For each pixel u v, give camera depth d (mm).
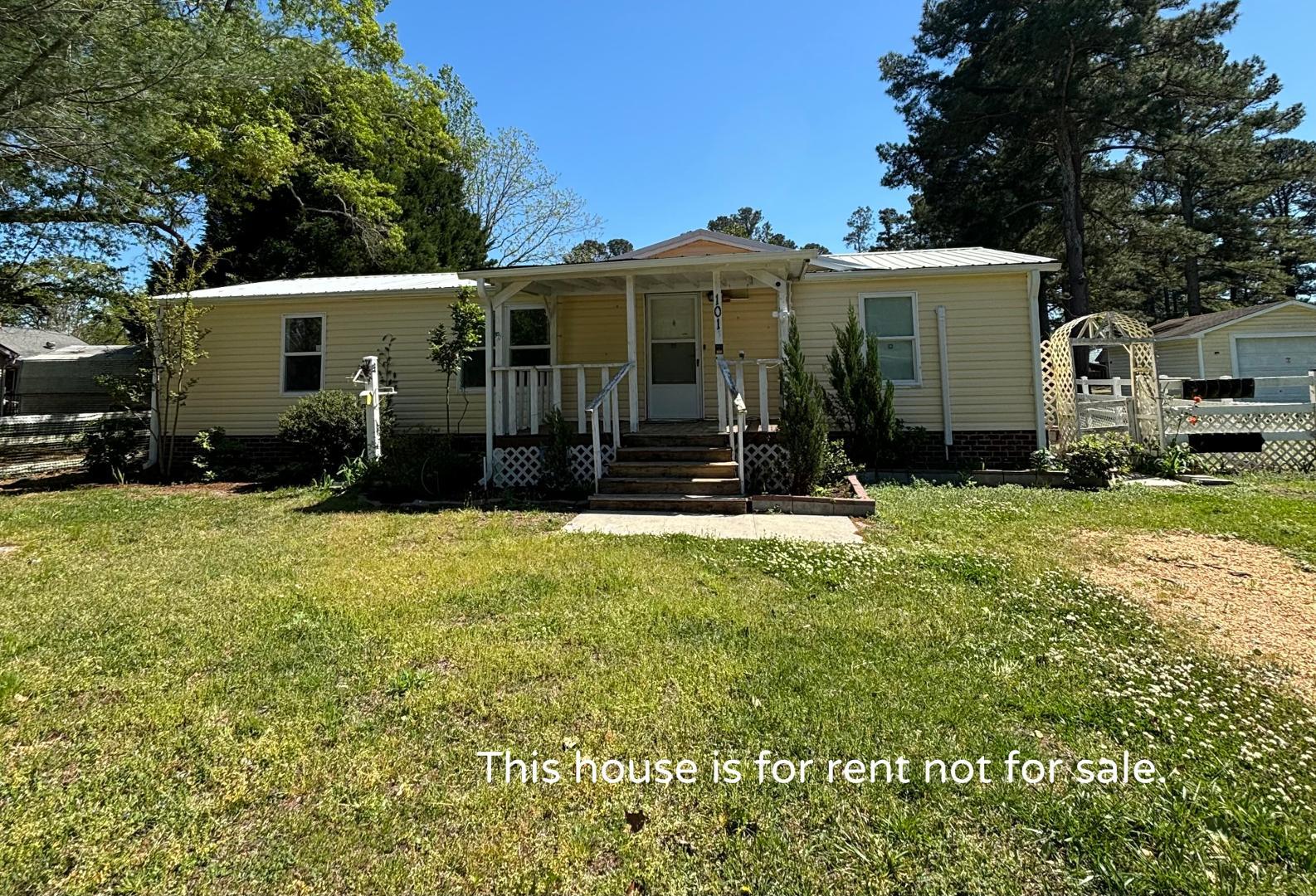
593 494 7332
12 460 10289
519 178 27609
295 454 10312
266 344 10797
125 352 15648
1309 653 3082
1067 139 19641
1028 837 1859
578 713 2523
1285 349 18859
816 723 2424
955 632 3316
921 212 24984
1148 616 3572
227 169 13805
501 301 8414
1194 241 21281
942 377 9453
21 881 1700
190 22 9234
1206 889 1665
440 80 23953
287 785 2104
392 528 5953
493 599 3854
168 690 2719
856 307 9750
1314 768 2168
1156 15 18438
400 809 1992
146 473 10297
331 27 15828
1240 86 18812
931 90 21047
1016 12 18938
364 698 2666
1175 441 9555
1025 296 9305
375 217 18156
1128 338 10172
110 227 12836
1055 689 2695
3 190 10609
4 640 3246
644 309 10320
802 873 1729
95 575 4449
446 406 10312
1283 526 5617
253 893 1683
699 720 2461
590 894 1678
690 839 1867
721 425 8117
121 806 1993
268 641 3230
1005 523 5918
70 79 7707
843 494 7109
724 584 4152
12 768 2170
